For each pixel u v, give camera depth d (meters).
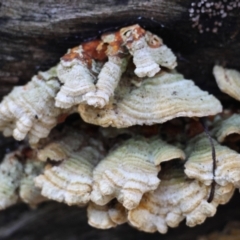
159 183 0.32
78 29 0.32
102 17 0.32
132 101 0.31
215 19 0.32
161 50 0.31
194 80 0.34
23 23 0.32
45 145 0.33
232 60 0.33
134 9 0.31
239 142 0.33
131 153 0.32
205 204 0.31
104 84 0.30
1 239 0.40
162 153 0.31
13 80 0.34
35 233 0.40
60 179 0.32
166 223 0.32
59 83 0.32
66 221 0.40
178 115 0.31
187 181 0.32
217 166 0.31
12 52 0.33
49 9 0.32
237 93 0.32
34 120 0.31
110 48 0.31
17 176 0.34
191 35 0.32
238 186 0.31
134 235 0.40
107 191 0.31
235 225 0.39
